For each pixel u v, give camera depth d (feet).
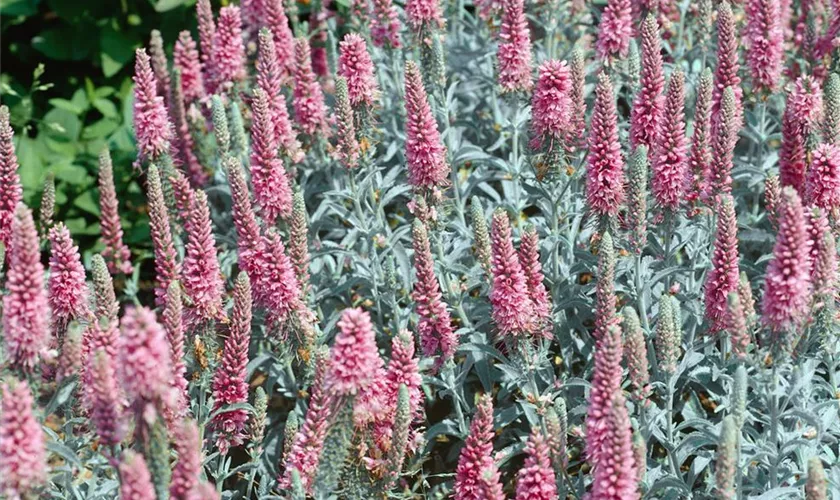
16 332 5.71
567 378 6.40
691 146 6.26
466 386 6.67
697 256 6.50
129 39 7.93
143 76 6.68
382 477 5.88
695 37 7.38
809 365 6.16
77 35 7.97
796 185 6.41
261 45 6.61
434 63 6.68
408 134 6.30
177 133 7.09
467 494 5.80
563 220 6.56
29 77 8.13
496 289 6.02
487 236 6.08
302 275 6.32
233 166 6.23
